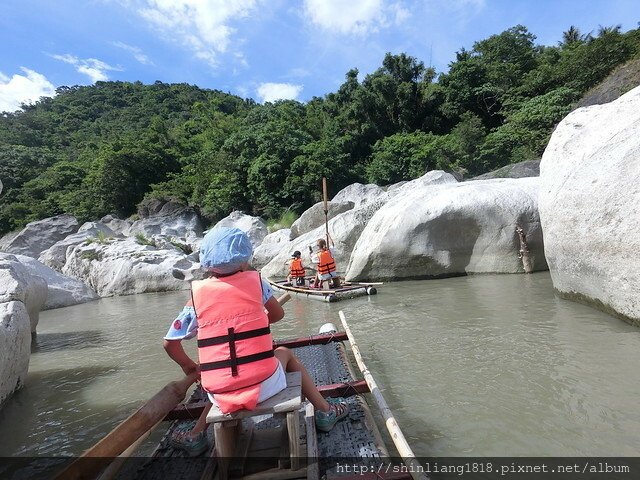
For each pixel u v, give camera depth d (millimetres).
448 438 2793
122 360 5488
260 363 2150
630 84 24531
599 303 5180
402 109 38375
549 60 37750
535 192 9547
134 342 6496
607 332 4453
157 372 4840
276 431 2703
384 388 3658
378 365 4227
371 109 38312
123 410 3840
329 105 41438
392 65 40000
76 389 4488
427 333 5148
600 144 5609
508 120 31703
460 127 30922
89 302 12836
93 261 15492
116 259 15195
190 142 47312
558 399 3143
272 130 34375
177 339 2377
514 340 4527
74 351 6262
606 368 3574
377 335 5297
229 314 2162
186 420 2969
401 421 3061
